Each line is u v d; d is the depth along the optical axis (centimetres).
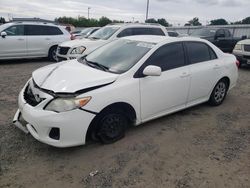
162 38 495
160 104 458
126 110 418
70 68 429
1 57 1076
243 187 324
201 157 385
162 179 331
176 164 364
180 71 480
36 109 357
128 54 454
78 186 312
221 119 529
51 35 1192
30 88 399
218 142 434
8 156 364
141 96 421
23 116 377
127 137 432
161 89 448
